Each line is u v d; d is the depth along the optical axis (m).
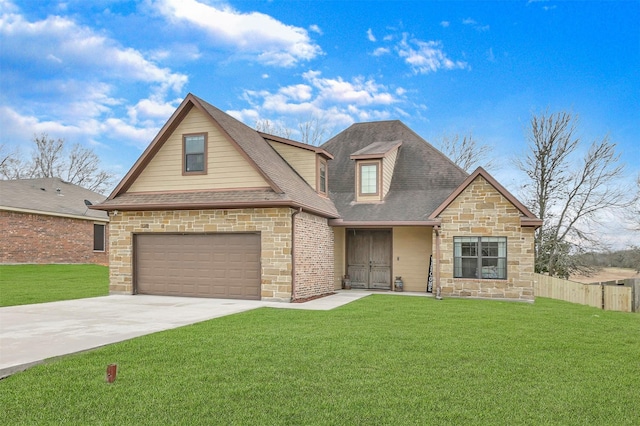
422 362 7.32
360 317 11.58
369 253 20.50
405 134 23.92
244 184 15.94
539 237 30.03
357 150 23.69
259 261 15.44
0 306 13.59
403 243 19.88
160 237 16.66
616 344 9.01
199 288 16.08
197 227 16.06
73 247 29.36
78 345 8.27
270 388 6.07
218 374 6.61
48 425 4.95
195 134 16.58
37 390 5.95
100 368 6.85
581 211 29.81
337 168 22.98
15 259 25.88
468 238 17.05
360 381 6.38
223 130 15.83
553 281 20.94
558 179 30.08
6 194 26.92
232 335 9.15
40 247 27.23
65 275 22.91
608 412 5.48
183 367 6.94
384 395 5.88
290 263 15.00
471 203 17.02
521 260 16.42
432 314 12.27
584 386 6.37
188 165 16.67
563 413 5.43
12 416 5.18
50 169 51.22
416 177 21.23
